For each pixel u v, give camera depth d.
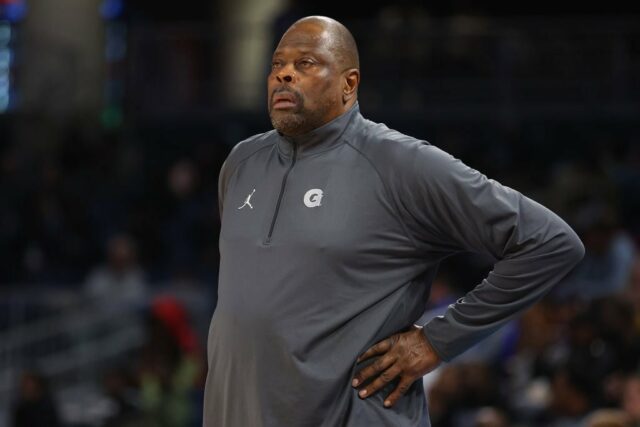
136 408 26.52
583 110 40.97
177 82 44.34
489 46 42.72
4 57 45.34
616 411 19.58
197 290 33.50
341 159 9.98
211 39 45.00
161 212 41.12
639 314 24.16
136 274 35.12
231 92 44.94
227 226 10.29
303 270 9.66
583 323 22.08
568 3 49.72
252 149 10.68
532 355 24.88
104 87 46.38
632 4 49.50
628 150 40.66
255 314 9.69
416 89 42.69
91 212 41.66
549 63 42.41
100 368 31.30
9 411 31.08
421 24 43.16
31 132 43.84
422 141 10.01
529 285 9.70
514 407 22.30
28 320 32.03
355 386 9.69
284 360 9.59
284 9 48.91
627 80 41.88
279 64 10.12
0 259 39.69
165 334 27.97
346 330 9.72
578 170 37.41
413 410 10.05
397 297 9.90
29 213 40.75
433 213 9.80
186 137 43.88
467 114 41.41
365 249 9.73
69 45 46.16
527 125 41.47
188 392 27.17
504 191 9.73
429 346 9.80
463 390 22.58
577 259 9.80
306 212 9.81
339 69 10.09
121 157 43.91
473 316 9.77
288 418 9.59
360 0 49.06
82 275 39.78
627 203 38.19
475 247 9.87
